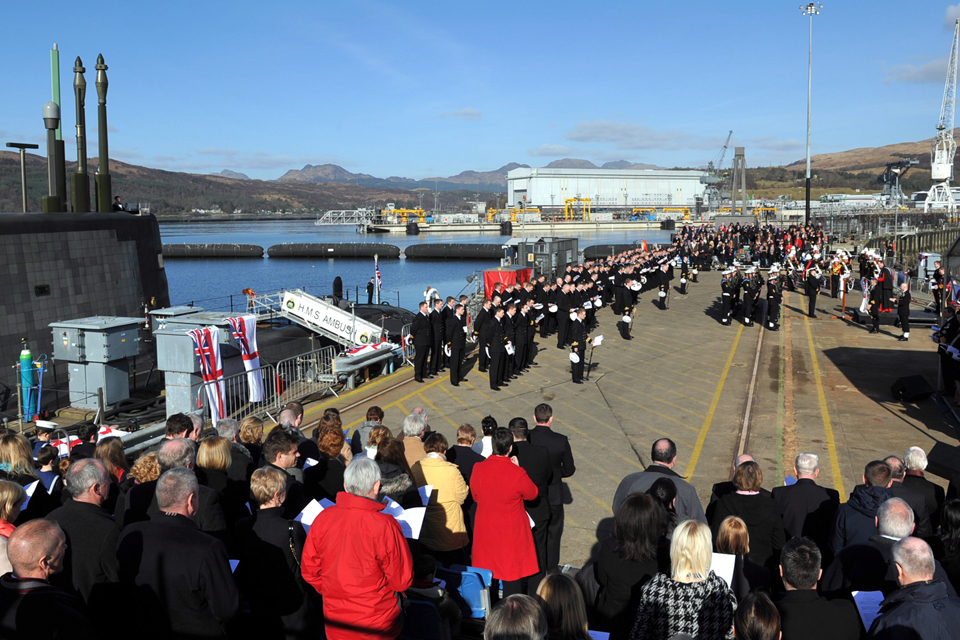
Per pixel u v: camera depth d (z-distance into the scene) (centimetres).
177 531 415
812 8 4997
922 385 1484
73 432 1195
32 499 588
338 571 423
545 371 1817
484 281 2834
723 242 4872
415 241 14075
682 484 615
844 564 505
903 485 684
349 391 1628
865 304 2519
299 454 695
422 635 488
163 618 409
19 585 350
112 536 444
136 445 1139
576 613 384
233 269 8856
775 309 2386
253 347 1469
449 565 621
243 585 496
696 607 398
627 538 462
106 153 1839
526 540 597
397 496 571
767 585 531
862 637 425
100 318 1445
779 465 1114
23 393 1309
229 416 1388
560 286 2095
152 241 1791
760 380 1705
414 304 5206
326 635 436
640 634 408
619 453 1187
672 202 19488
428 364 1797
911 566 398
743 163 9156
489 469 593
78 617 356
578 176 18925
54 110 1622
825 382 1677
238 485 593
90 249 1568
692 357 1980
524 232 15512
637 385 1664
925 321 2455
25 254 1409
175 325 1384
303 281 7300
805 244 4312
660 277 2872
